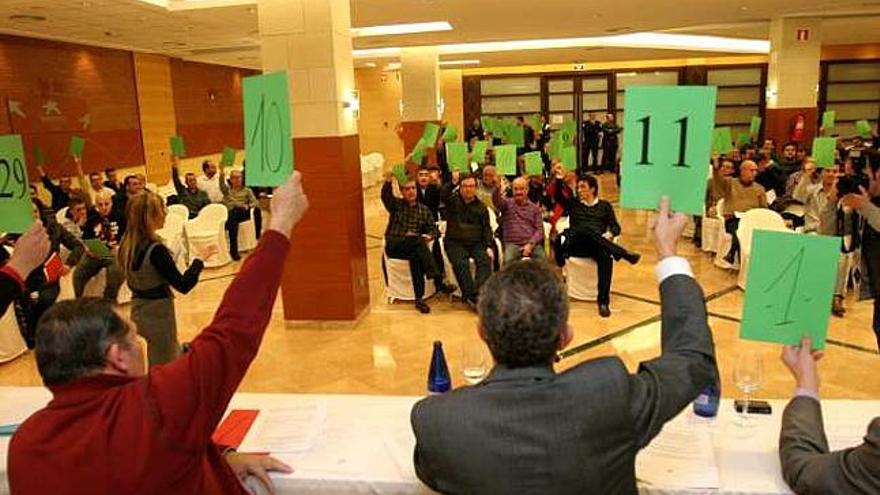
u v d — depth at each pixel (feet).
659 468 5.01
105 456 3.57
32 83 29.84
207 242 25.67
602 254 18.70
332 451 5.52
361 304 18.89
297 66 17.26
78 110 32.71
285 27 17.13
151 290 11.21
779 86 33.65
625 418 3.50
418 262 19.56
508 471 3.38
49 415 3.79
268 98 5.51
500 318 3.59
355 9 25.53
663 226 4.54
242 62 46.50
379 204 43.37
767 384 13.20
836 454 4.25
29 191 6.73
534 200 25.14
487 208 20.67
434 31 33.04
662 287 4.33
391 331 17.87
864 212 10.86
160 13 24.17
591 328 17.34
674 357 3.89
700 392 3.90
